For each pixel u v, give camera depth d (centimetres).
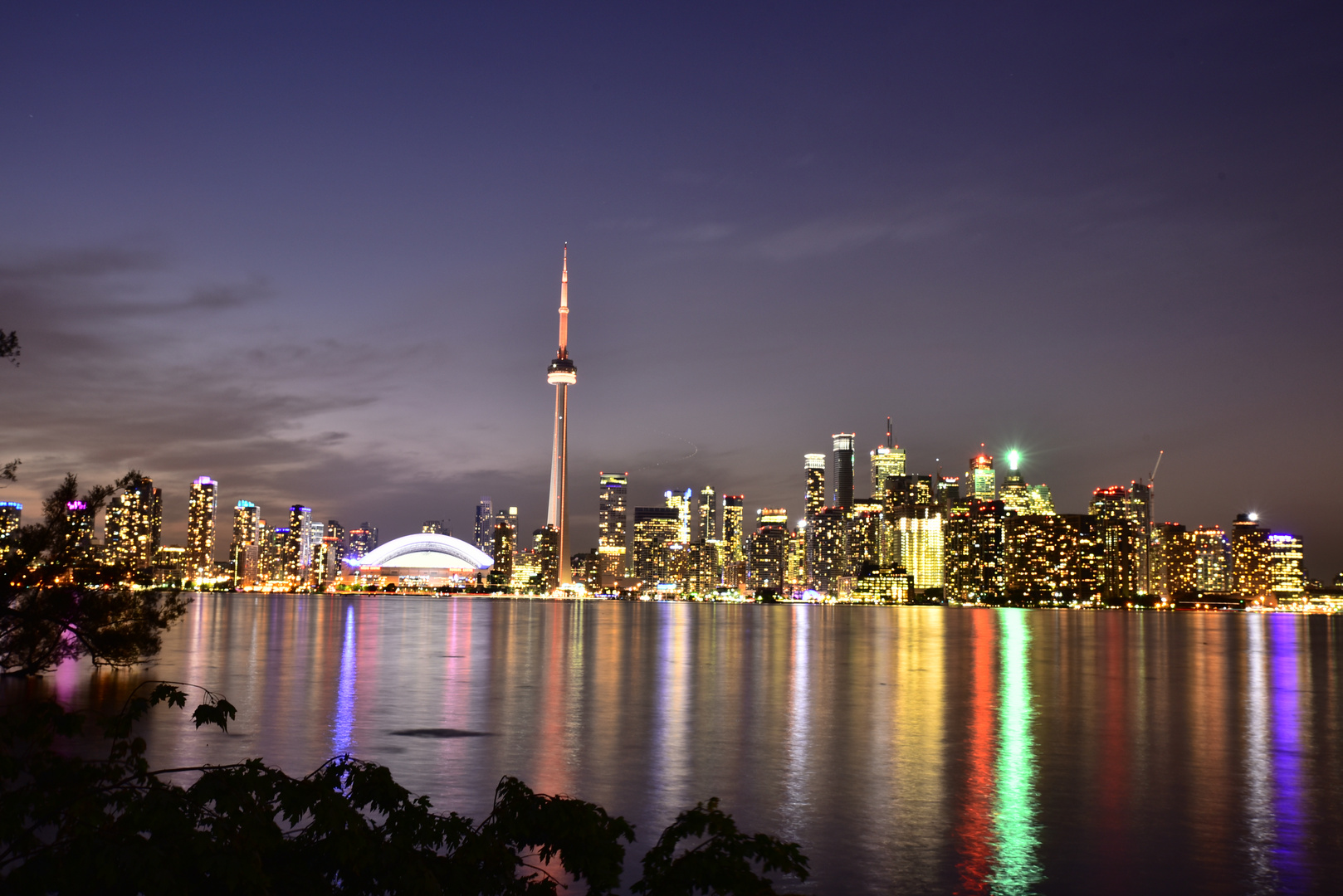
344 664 8531
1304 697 6862
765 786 3388
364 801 1185
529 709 5400
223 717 1209
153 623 5403
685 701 5972
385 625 18675
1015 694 6744
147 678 5850
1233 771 3769
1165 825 2897
